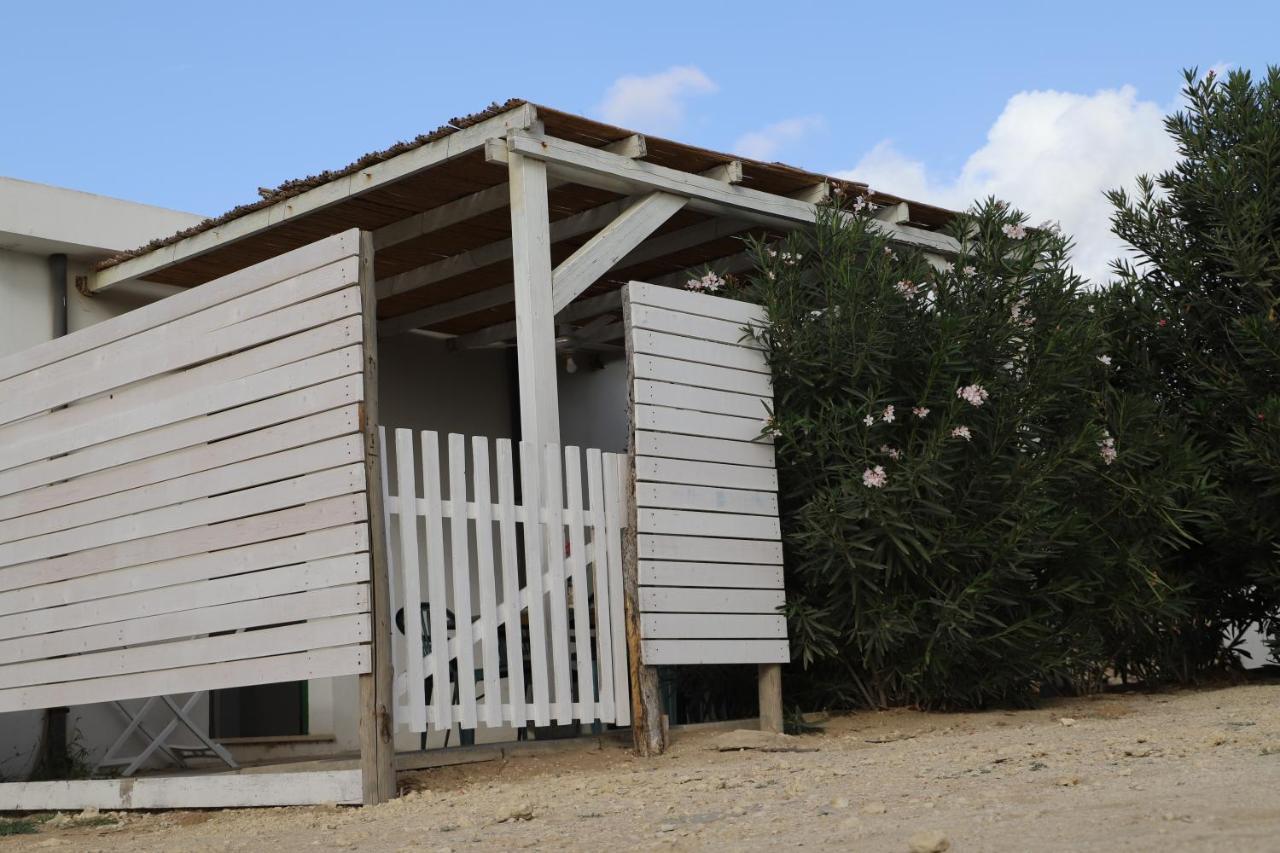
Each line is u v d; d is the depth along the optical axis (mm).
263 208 8773
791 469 8102
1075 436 8680
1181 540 9594
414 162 7926
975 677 8188
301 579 6199
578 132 7805
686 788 5297
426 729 6340
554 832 4383
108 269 9781
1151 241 10117
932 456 7641
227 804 6320
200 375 6820
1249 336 9297
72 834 6047
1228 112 9922
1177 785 4078
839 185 8992
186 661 6645
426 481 6500
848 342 7941
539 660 6801
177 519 6781
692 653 7223
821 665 8430
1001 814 3820
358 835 4902
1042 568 8625
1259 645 12086
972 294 8422
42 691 7355
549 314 7453
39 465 7582
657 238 10188
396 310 11664
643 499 7156
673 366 7449
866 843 3549
